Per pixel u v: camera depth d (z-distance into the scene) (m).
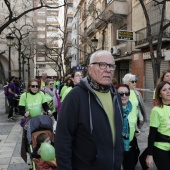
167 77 4.81
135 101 4.41
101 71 2.29
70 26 52.22
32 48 42.62
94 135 2.18
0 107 15.61
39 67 82.19
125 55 20.45
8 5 8.98
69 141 2.21
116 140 2.29
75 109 2.21
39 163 3.63
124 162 4.25
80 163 2.21
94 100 2.26
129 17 20.09
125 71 21.61
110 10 20.03
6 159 5.57
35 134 4.17
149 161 3.59
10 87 10.68
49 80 8.95
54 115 7.94
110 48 23.89
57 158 2.22
